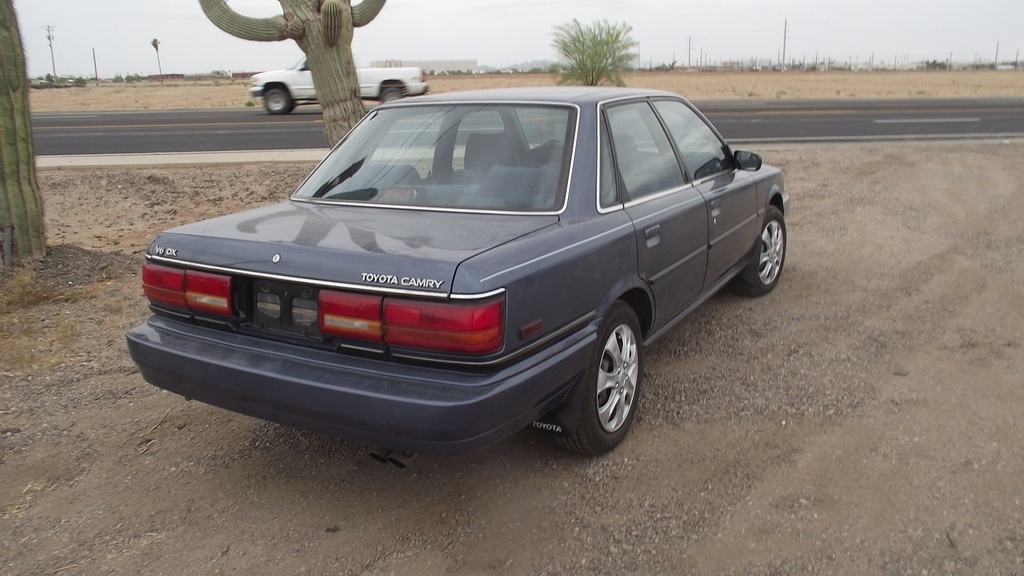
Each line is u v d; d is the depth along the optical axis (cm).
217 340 323
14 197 649
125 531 321
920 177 1120
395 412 275
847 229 816
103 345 523
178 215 953
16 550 309
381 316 279
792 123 2033
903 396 416
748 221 536
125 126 2181
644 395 429
